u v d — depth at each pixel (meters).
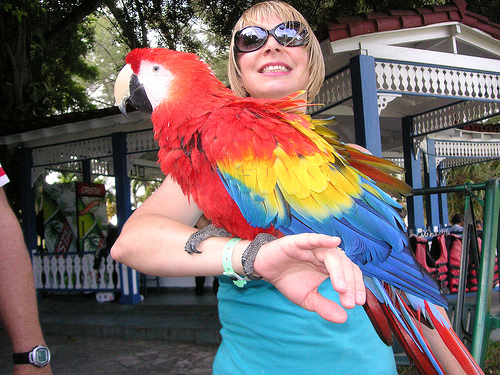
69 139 7.86
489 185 2.12
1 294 1.28
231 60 1.61
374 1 9.41
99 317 6.95
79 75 15.31
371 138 4.50
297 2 10.56
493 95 5.58
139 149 7.31
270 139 1.24
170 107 1.36
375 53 4.62
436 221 9.50
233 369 1.36
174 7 12.70
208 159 1.26
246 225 1.33
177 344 5.75
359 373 1.29
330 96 5.36
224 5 12.14
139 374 4.73
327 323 1.27
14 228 1.32
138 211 1.31
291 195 1.21
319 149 1.28
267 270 0.88
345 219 1.23
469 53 5.75
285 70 1.53
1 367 5.06
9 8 8.17
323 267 0.85
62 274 8.04
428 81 5.07
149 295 8.19
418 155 8.54
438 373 1.23
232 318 1.37
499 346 4.29
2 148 8.38
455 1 4.82
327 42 4.51
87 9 11.19
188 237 1.05
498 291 6.31
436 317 1.36
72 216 8.66
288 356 1.27
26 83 9.12
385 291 1.26
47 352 1.31
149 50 1.52
